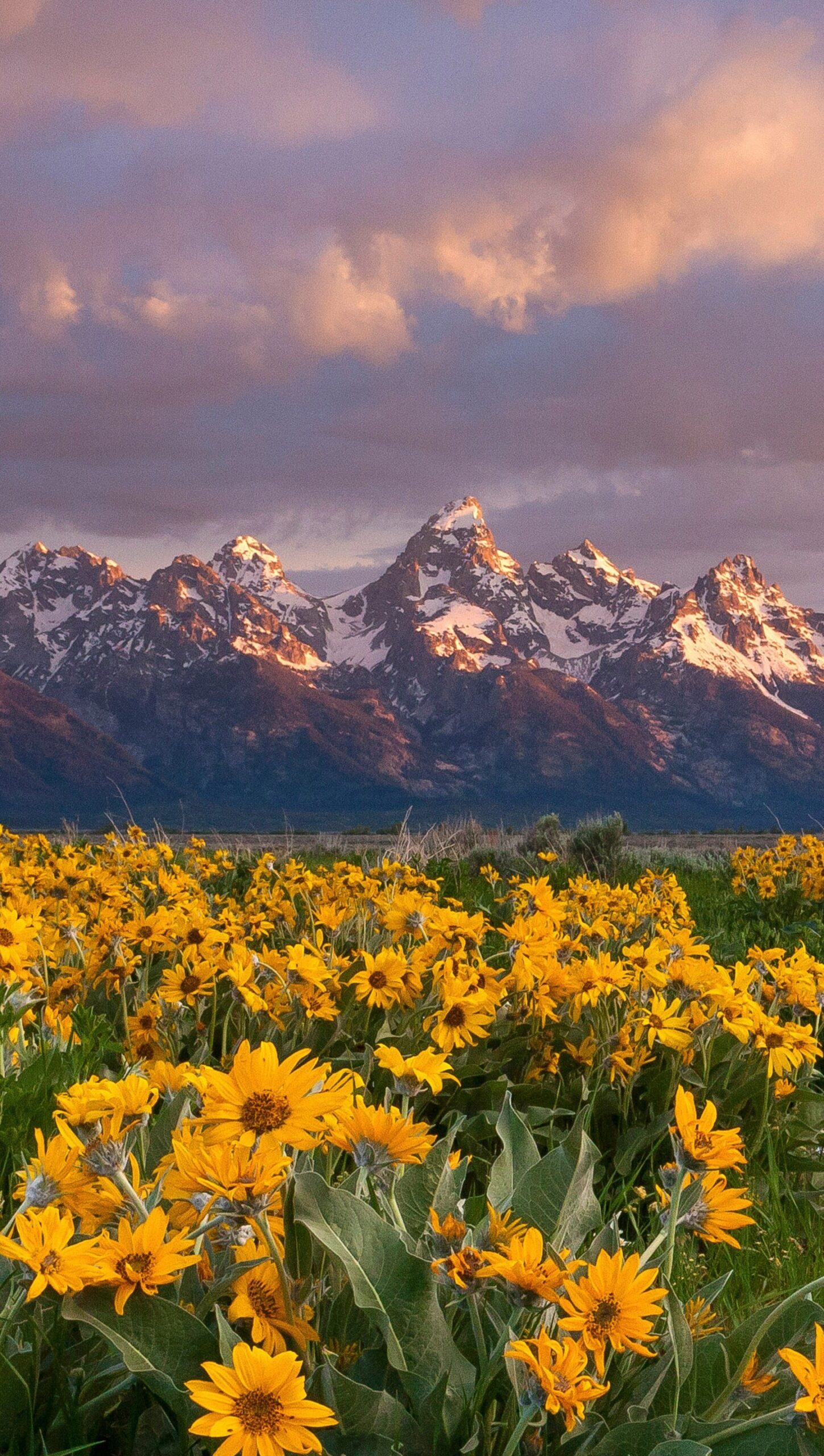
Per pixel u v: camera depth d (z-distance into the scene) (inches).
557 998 156.7
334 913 203.0
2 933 134.5
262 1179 61.2
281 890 241.3
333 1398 61.9
